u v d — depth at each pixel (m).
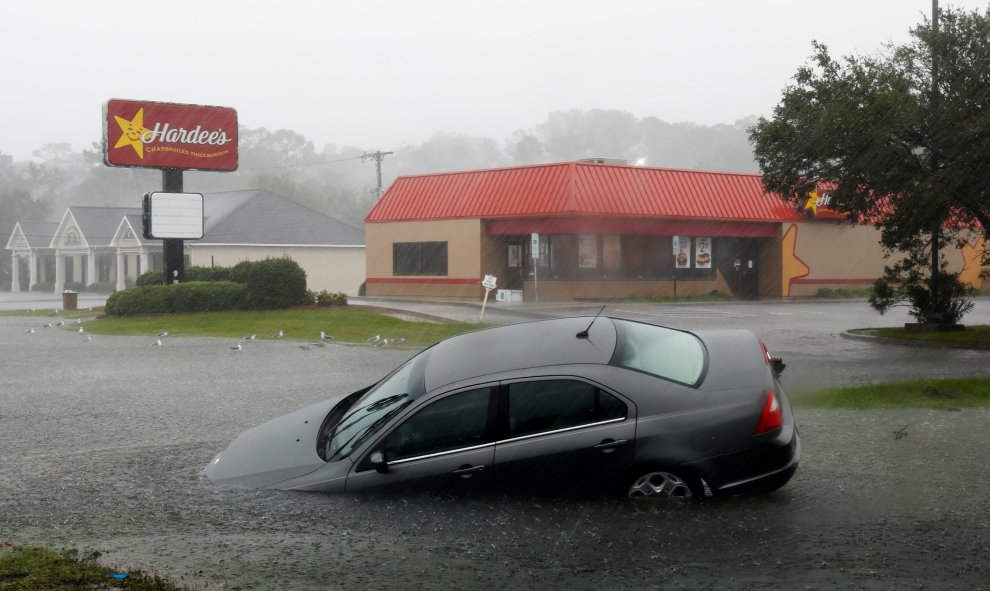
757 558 5.31
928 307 24.08
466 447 6.41
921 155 21.56
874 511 6.30
